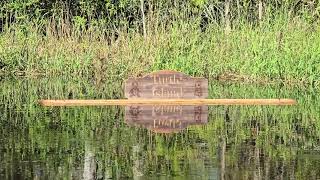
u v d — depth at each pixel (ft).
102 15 82.43
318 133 36.27
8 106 46.85
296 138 34.81
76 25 76.89
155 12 76.69
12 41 74.38
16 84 62.75
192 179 26.21
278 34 65.72
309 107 47.01
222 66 67.26
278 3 78.84
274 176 26.63
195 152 31.14
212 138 34.65
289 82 63.31
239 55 66.74
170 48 66.33
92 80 66.33
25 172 27.12
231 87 60.08
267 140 34.22
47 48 72.64
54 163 28.71
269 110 45.42
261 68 64.75
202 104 48.32
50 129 37.04
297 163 28.99
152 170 27.58
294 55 63.52
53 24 74.64
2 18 81.61
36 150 31.22
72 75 70.69
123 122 39.65
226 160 29.45
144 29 71.67
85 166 28.22
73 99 50.57
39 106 46.93
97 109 45.34
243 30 67.72
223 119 41.19
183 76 48.29
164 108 45.78
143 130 36.94
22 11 81.92
